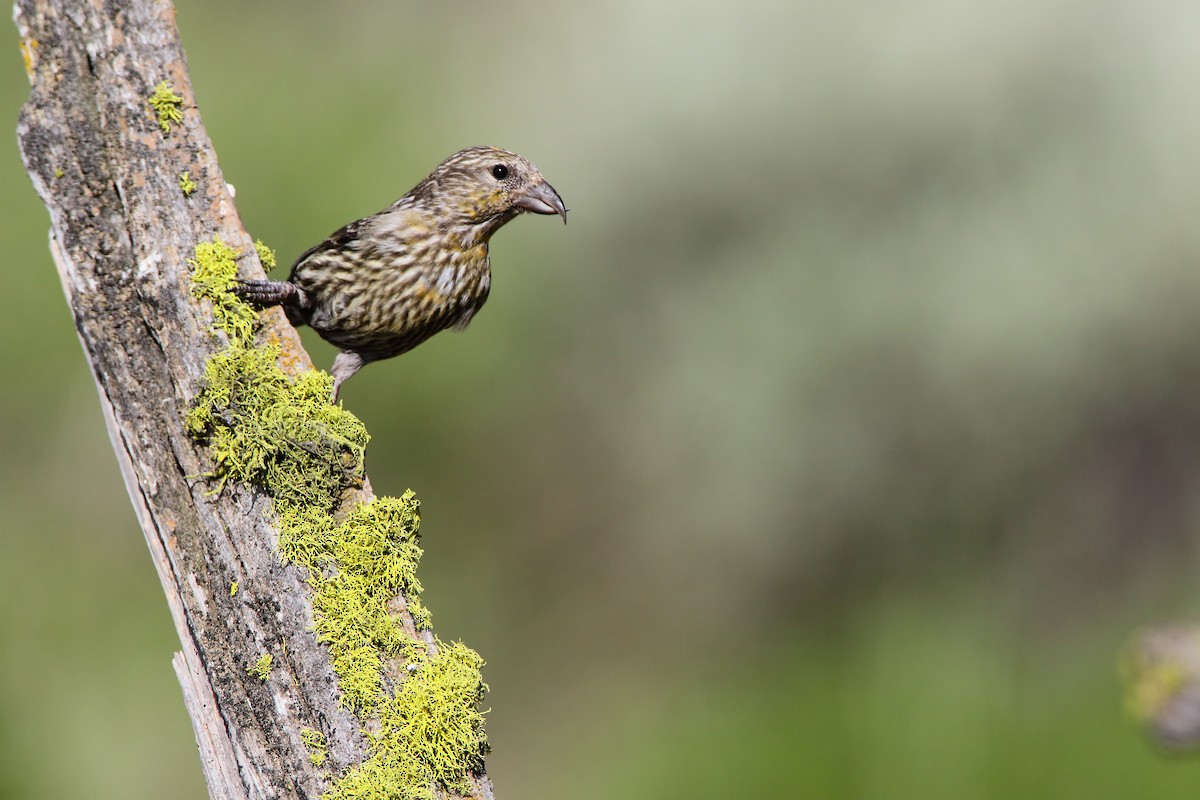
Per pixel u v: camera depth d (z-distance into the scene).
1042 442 16.23
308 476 4.64
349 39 16.20
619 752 13.64
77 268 4.54
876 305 16.06
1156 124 15.59
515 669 15.73
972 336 15.90
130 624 13.69
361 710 4.61
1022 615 15.71
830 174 16.09
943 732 11.70
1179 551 16.05
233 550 4.62
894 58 15.79
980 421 16.22
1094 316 15.85
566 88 16.38
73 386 14.00
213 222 4.64
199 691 4.80
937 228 16.02
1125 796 10.56
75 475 13.95
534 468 16.17
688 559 16.52
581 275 16.38
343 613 4.62
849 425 16.34
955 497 16.36
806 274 16.22
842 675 12.84
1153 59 15.59
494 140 15.85
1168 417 16.12
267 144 14.51
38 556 13.71
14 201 13.89
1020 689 12.25
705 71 16.03
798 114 15.93
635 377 16.58
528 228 15.90
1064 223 15.80
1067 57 15.66
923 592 15.80
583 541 16.39
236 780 4.77
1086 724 11.22
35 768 12.77
